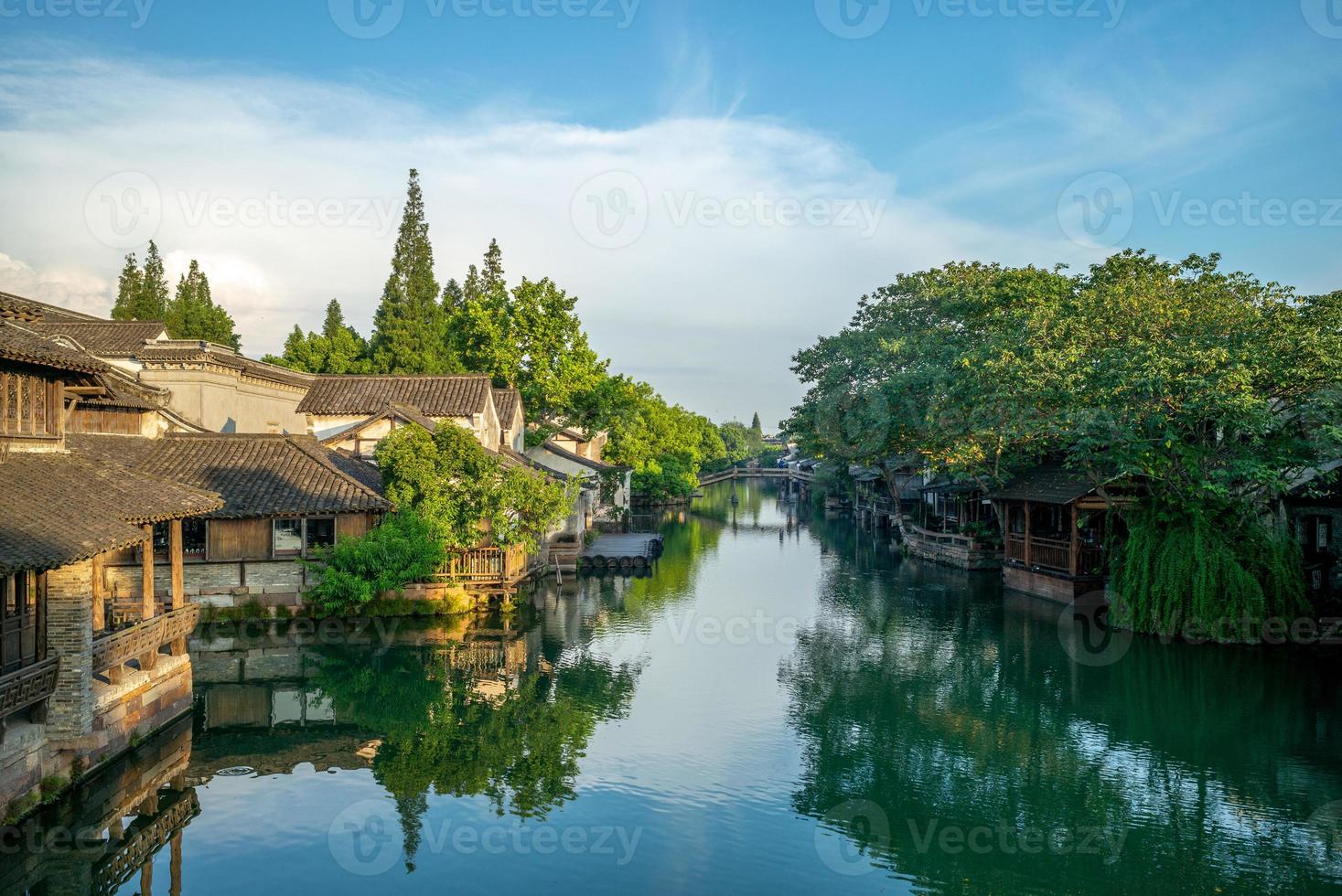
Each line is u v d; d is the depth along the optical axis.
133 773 15.78
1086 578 31.05
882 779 16.00
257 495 27.55
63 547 13.12
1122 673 22.61
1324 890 12.22
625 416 61.50
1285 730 18.45
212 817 14.39
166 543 26.88
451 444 29.89
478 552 30.28
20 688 12.72
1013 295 40.22
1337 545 26.95
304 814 14.55
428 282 67.94
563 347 55.78
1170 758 16.95
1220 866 12.81
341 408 42.75
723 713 19.67
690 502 95.25
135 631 16.02
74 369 16.92
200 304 70.56
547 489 30.95
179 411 35.28
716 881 12.34
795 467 119.25
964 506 47.06
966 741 17.94
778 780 15.98
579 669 23.34
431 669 23.33
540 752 17.34
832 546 53.31
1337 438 21.55
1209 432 25.95
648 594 34.75
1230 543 25.16
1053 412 27.75
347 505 27.64
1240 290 27.27
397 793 15.40
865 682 22.12
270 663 23.73
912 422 41.16
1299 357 23.06
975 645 25.94
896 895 11.92
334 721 19.22
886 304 48.81
